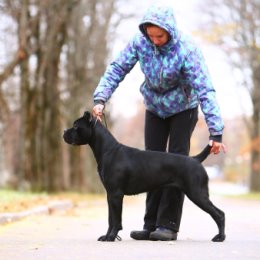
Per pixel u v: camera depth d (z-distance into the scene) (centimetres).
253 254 712
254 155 4791
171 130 861
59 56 2956
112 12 3488
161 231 848
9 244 811
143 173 811
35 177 2969
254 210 1962
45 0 2675
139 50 834
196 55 819
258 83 4184
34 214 1411
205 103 816
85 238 902
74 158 3638
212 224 1250
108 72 857
